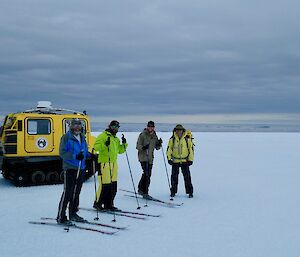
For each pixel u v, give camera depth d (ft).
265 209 25.36
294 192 31.58
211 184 36.04
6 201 27.43
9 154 34.50
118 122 23.76
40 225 20.77
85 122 37.32
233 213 24.21
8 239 18.25
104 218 22.72
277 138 164.76
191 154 29.27
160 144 29.01
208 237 19.04
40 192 31.50
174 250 16.99
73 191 20.47
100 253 16.46
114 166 23.85
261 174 43.09
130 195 30.50
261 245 17.88
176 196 30.09
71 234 19.19
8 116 37.99
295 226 21.18
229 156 67.62
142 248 17.21
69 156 19.92
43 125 35.76
